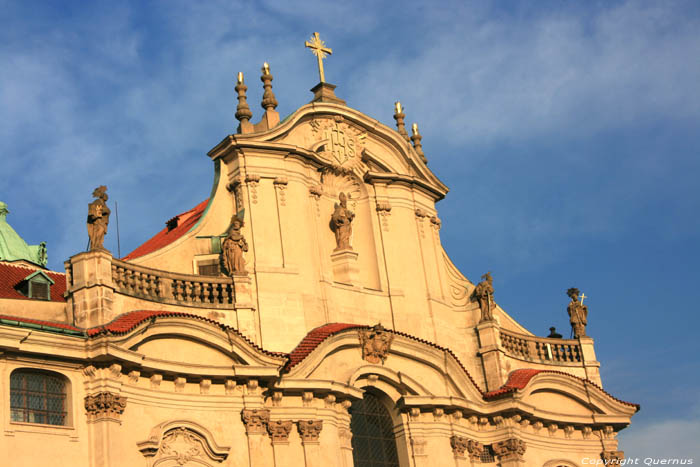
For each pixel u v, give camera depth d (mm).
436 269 53531
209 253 46625
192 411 41750
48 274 48344
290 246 47688
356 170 52219
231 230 45688
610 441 55406
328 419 45250
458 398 49438
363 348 47125
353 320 49219
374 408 48469
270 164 48469
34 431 37688
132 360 39531
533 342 55812
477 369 53062
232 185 47969
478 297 53875
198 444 41531
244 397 42906
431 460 48438
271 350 45438
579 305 58188
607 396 55000
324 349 45188
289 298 46688
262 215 47594
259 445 42812
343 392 45438
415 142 56688
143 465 39594
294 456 43938
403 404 47906
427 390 48406
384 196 52969
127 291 41906
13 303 40219
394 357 48281
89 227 41844
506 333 54500
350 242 51469
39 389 38469
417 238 53281
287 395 44375
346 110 51750
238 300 44938
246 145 47750
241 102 49156
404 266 52094
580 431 55031
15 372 38000
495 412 51062
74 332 38875
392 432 48594
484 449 51562
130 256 53875
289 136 49562
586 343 57375
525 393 51531
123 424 39500
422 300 52031
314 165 50250
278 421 43812
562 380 53812
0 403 37062
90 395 39125
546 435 53750
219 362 42312
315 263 48562
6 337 37094
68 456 38188
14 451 37000
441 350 49250
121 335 39188
